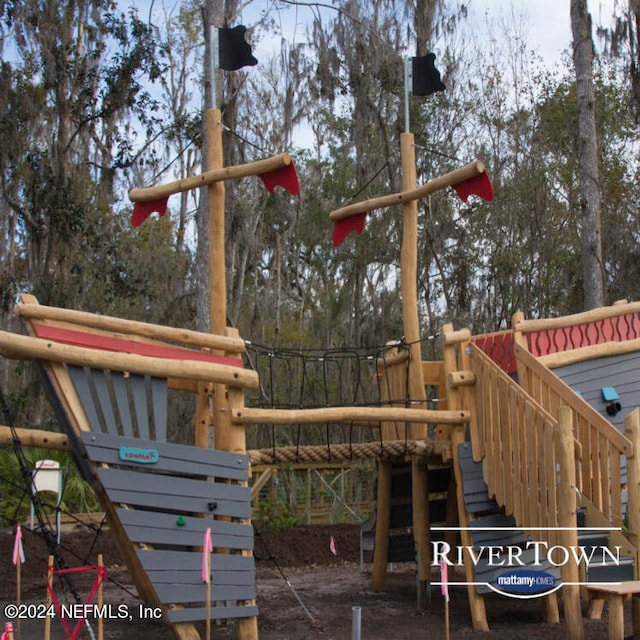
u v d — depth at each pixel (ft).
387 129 82.33
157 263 81.87
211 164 30.01
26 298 22.71
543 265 83.71
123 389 23.18
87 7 70.44
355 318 82.38
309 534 48.47
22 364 66.64
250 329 80.89
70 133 73.05
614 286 78.95
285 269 100.89
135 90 68.39
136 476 22.71
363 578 39.63
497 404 26.84
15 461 49.96
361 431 69.87
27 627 27.76
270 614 30.30
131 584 37.37
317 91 76.74
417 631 27.07
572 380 29.78
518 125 88.07
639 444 24.11
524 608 31.24
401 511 35.32
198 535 23.48
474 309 85.76
